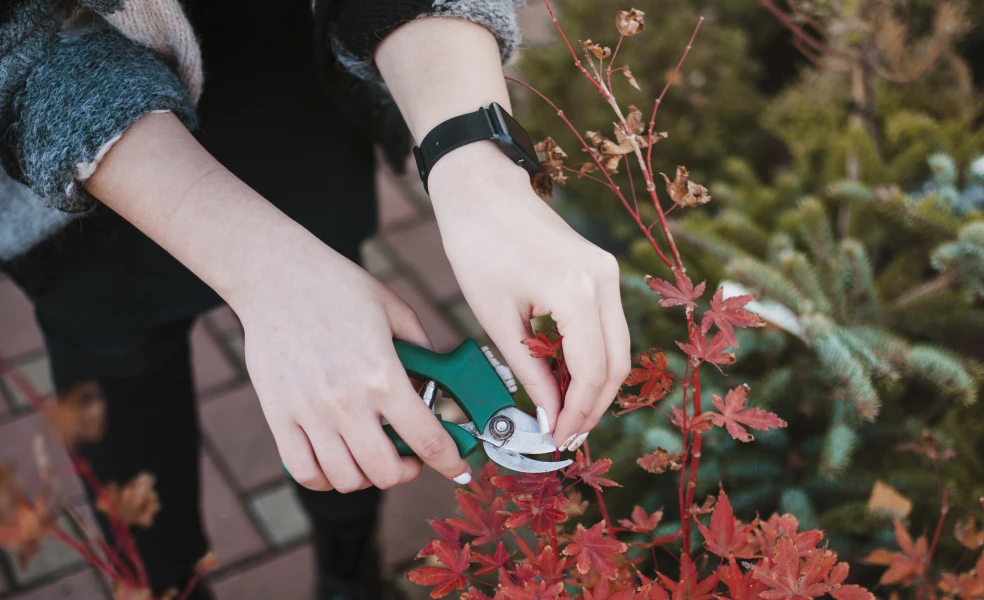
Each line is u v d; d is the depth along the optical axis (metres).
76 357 1.03
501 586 0.72
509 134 0.76
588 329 0.72
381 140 1.00
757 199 1.32
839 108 1.42
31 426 1.53
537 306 0.73
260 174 1.02
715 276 1.17
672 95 1.59
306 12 0.99
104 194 0.78
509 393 0.76
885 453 1.11
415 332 0.76
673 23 1.61
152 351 1.04
